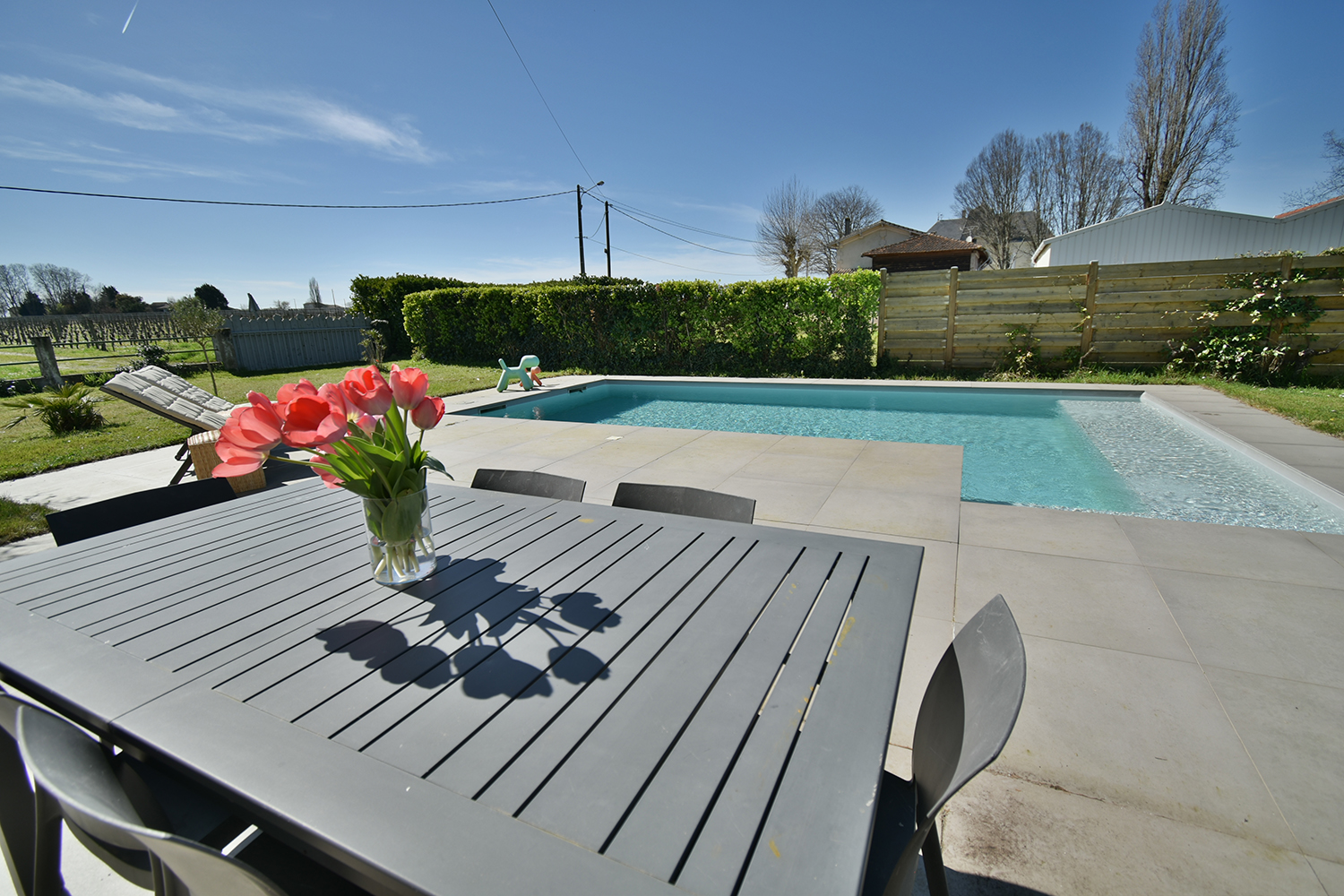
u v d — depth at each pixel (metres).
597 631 1.13
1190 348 8.00
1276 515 3.70
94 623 1.23
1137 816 1.42
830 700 0.91
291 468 5.23
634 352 11.35
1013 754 1.62
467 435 5.73
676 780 0.75
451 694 0.94
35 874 1.17
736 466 4.43
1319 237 14.78
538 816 0.70
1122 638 2.12
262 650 1.10
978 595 2.48
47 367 9.80
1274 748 1.60
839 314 9.72
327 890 1.04
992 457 5.44
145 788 1.16
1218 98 21.34
